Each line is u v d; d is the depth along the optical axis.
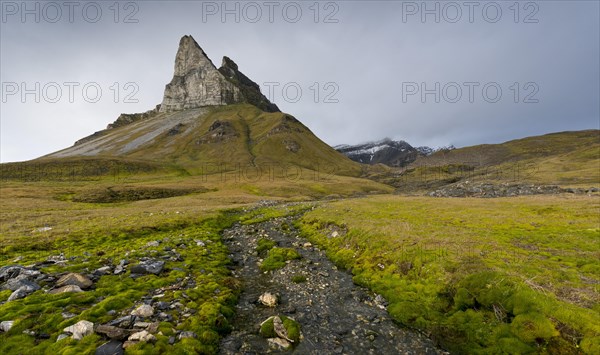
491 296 15.47
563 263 19.97
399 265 22.47
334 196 123.12
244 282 22.50
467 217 39.19
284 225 44.78
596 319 12.73
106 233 35.00
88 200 91.31
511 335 13.35
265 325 15.36
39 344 11.73
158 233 38.12
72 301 15.67
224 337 14.47
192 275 22.08
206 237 36.44
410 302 17.70
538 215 39.25
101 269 21.17
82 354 11.06
